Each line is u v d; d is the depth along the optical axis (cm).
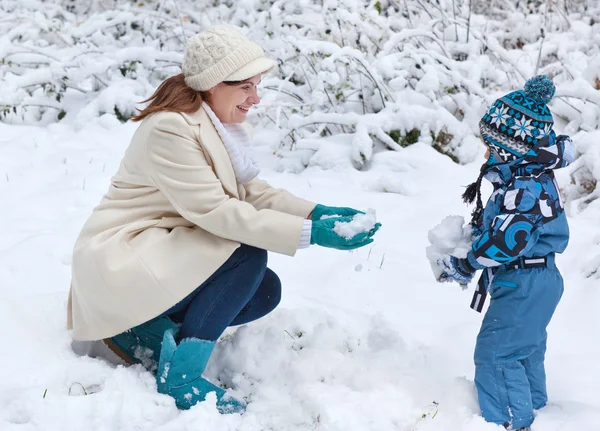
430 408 265
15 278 350
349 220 259
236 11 698
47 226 419
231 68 258
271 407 267
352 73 605
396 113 552
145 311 259
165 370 257
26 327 296
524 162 256
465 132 547
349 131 577
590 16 749
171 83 268
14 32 676
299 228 256
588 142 491
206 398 256
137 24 732
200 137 260
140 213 273
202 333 261
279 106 563
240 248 269
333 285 366
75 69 645
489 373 259
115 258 261
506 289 260
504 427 256
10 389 251
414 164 516
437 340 319
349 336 311
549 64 647
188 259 259
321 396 263
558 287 260
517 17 744
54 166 508
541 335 261
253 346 293
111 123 576
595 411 260
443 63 599
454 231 268
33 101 618
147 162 262
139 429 244
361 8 638
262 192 300
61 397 245
